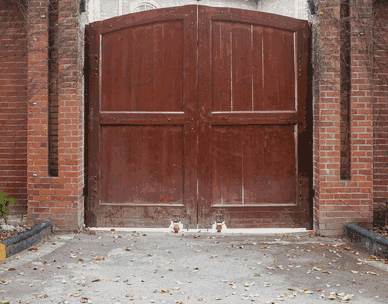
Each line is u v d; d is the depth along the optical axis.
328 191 7.73
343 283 5.41
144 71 8.20
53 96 7.98
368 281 5.49
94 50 8.22
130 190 8.22
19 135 8.08
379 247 6.54
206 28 8.16
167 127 8.20
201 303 4.78
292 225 8.16
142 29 8.21
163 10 8.17
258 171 8.18
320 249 6.96
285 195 8.17
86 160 8.21
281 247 7.07
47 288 5.21
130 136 8.23
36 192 7.85
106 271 5.85
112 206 8.21
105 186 8.23
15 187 8.09
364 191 7.72
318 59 7.79
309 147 8.13
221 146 8.18
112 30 8.21
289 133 8.19
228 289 5.20
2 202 7.43
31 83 7.84
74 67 7.82
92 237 7.61
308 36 8.16
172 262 6.25
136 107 8.21
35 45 7.84
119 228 8.22
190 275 5.71
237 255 6.61
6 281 5.44
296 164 8.16
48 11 7.86
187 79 8.16
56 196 7.84
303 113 8.14
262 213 8.15
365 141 7.73
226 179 8.16
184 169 8.16
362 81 7.72
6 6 8.04
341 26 7.79
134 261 6.29
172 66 8.19
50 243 7.22
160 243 7.27
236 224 8.16
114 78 8.23
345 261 6.33
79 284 5.36
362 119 7.73
